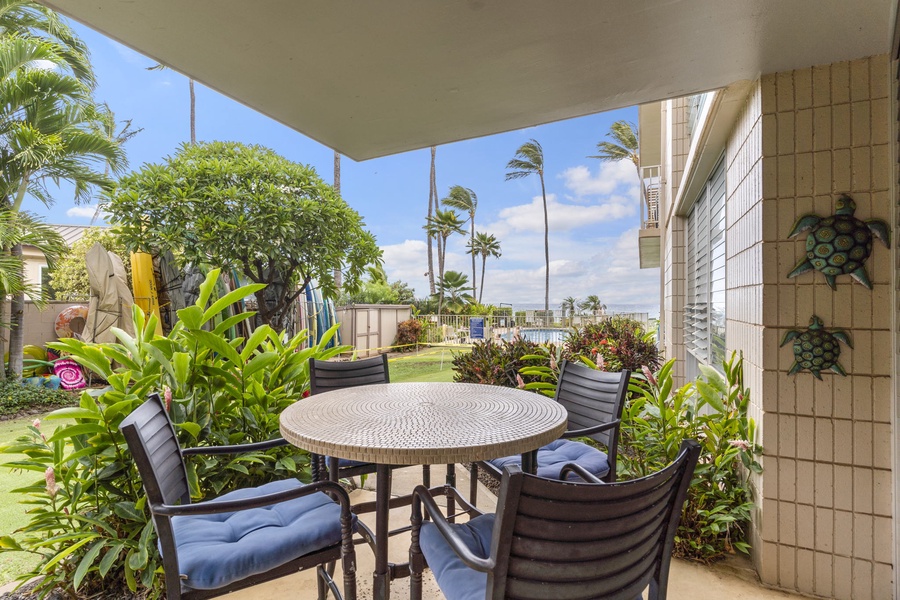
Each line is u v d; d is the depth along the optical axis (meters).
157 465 1.33
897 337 1.76
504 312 22.86
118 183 5.70
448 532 1.08
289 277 6.39
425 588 2.00
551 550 0.91
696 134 3.10
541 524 0.89
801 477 1.97
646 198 11.42
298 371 2.80
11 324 6.05
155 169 5.64
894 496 1.80
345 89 2.18
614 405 2.08
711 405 2.39
